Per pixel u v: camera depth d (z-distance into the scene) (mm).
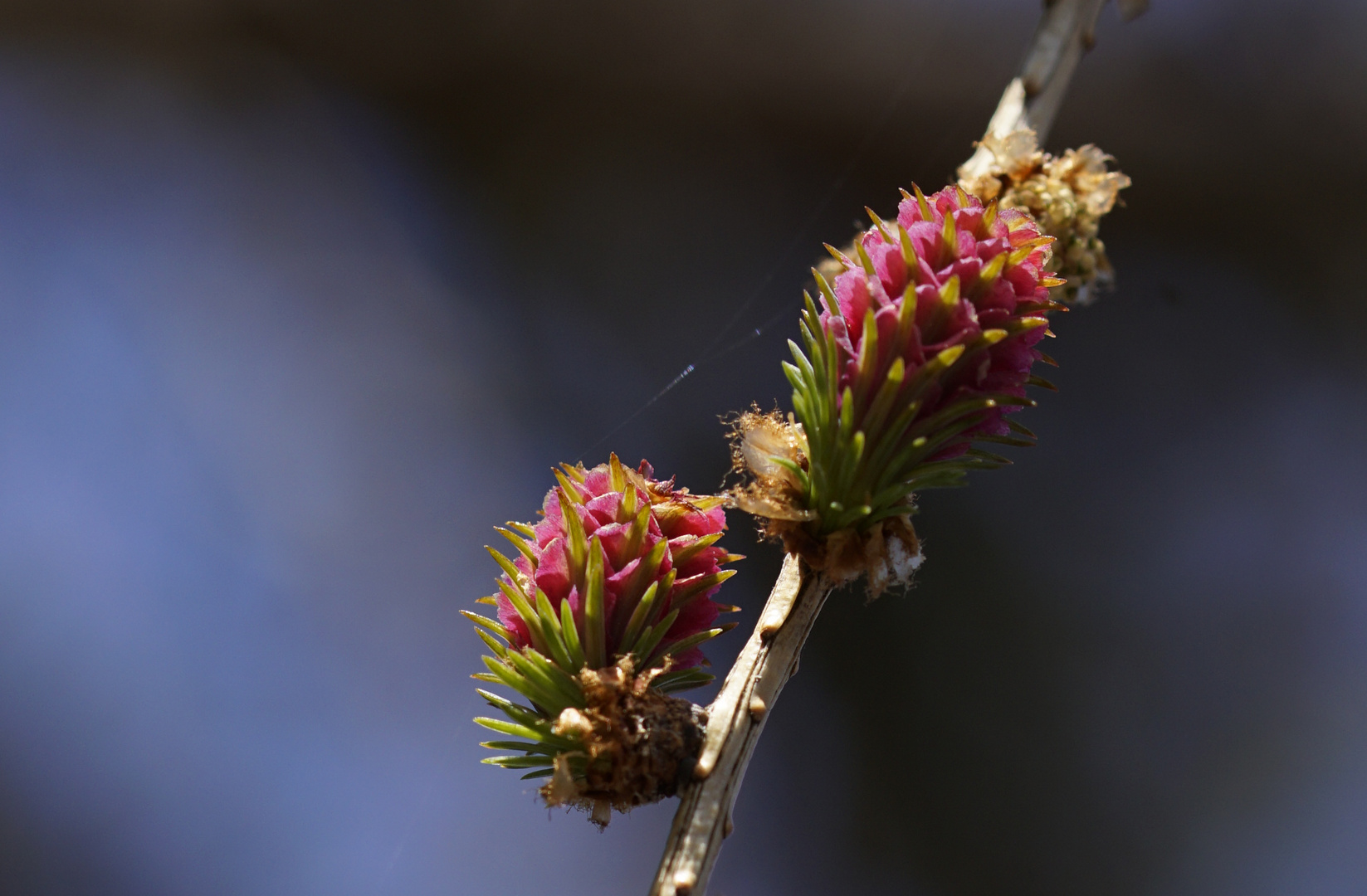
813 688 664
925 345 281
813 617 286
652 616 286
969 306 280
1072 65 314
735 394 750
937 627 685
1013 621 688
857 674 670
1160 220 796
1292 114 775
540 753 287
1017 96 313
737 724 284
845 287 282
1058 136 773
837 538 284
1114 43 769
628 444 728
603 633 285
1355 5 760
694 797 283
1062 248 307
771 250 796
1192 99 775
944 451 284
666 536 287
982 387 282
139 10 782
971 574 702
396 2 804
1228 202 792
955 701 665
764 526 287
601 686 284
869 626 682
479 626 287
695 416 742
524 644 287
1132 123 777
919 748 649
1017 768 645
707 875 282
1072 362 775
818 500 284
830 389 283
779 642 286
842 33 804
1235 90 776
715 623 288
